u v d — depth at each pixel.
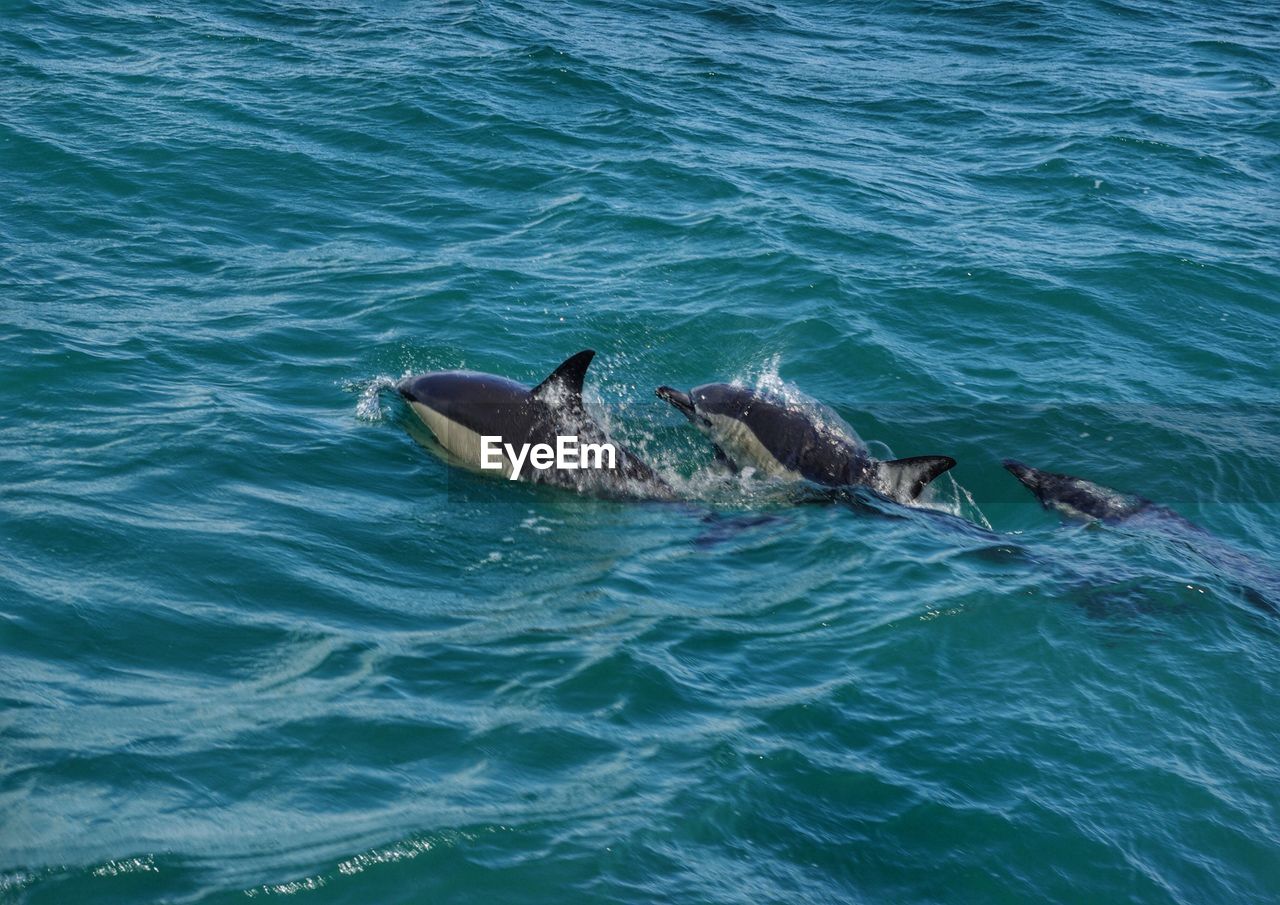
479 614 9.21
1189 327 15.96
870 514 11.37
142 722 7.52
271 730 7.57
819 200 19.06
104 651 8.18
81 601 8.65
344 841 6.73
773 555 10.48
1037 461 12.83
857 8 33.66
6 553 9.05
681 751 7.74
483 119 20.72
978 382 14.29
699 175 19.42
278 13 25.39
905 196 19.73
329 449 11.45
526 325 14.37
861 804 7.49
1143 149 22.81
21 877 6.29
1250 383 14.78
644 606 9.50
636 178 19.09
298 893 6.40
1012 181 20.98
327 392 12.53
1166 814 7.68
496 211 17.62
